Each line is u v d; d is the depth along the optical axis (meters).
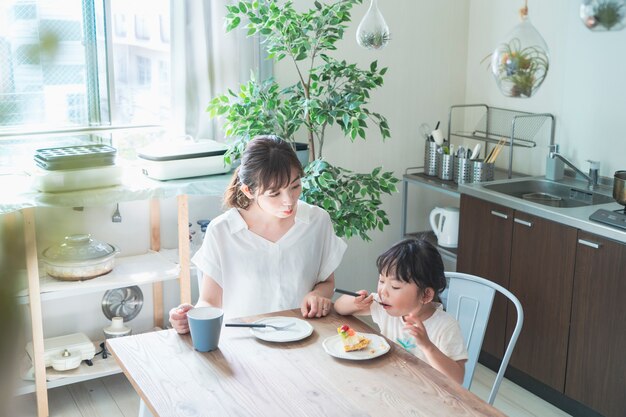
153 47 3.31
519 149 3.81
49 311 3.20
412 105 3.96
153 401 1.49
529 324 3.17
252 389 1.54
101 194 2.78
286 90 3.09
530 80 1.78
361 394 1.53
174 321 1.84
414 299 1.86
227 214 2.14
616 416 2.83
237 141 3.04
